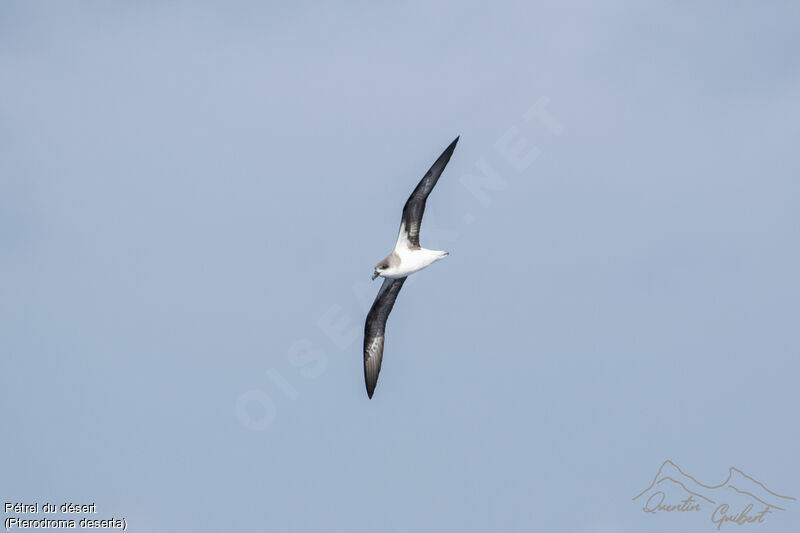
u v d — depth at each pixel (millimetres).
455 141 23750
